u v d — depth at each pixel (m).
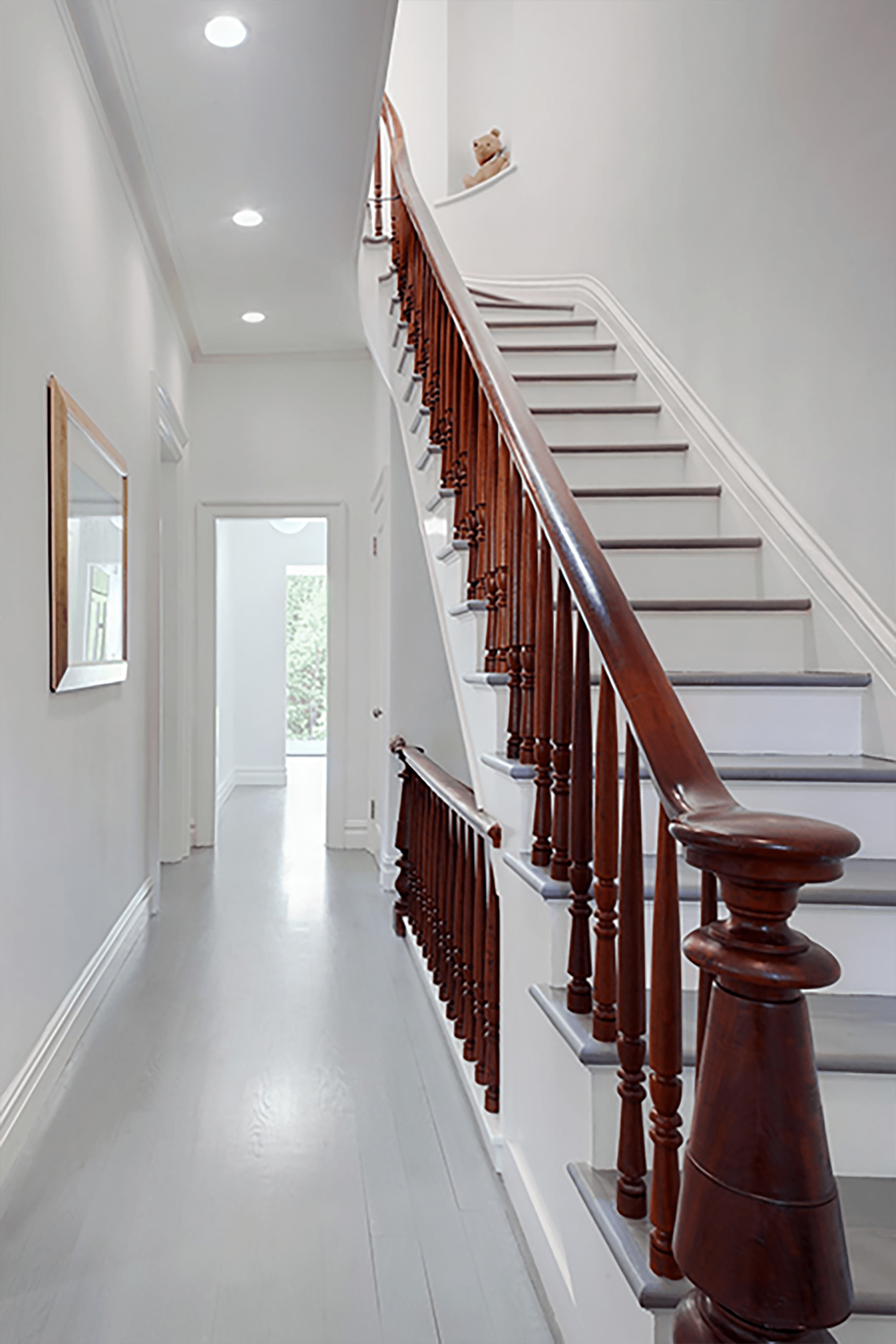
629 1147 1.19
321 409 5.42
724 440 2.87
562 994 1.52
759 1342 0.72
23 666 2.06
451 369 2.54
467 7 5.70
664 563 2.58
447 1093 2.36
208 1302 1.56
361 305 3.94
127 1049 2.60
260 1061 2.53
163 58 2.66
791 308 2.47
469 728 2.30
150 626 3.90
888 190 2.02
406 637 4.53
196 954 3.46
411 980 3.19
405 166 3.55
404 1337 1.48
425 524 3.01
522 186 4.74
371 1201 1.87
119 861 3.26
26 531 2.09
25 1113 2.07
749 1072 0.73
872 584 2.10
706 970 0.76
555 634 1.65
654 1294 1.04
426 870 3.14
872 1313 1.02
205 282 4.30
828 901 1.54
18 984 2.04
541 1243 1.60
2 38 1.92
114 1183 1.92
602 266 4.14
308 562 9.14
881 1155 1.31
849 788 1.80
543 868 1.65
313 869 4.92
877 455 2.07
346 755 5.46
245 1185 1.92
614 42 3.95
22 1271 1.63
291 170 3.31
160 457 4.69
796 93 2.43
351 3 2.44
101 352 2.94
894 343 2.00
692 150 3.19
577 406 3.64
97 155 2.84
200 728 5.45
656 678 1.14
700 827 0.80
